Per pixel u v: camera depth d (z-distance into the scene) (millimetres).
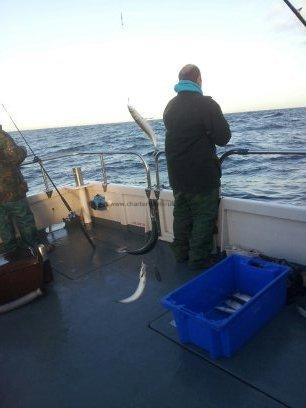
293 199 8883
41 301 2750
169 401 1665
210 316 2307
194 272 2953
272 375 1748
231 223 3033
